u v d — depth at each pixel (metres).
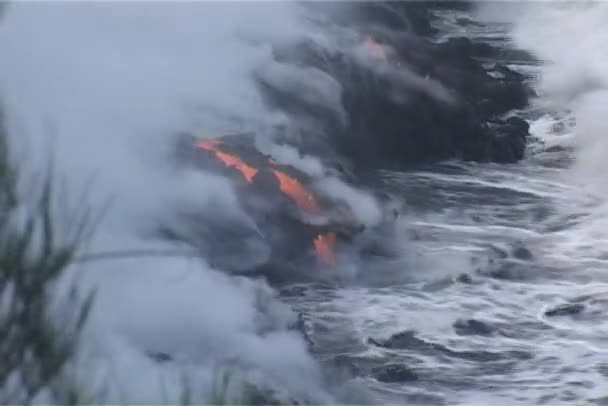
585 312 36.22
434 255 40.84
